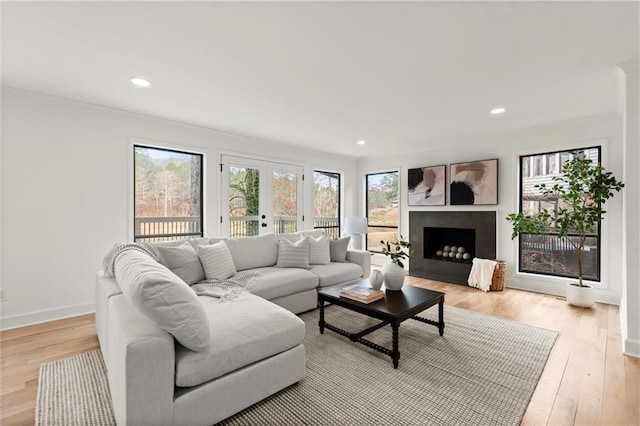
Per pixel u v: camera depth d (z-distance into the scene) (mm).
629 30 1841
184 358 1436
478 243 4586
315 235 4242
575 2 1589
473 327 2852
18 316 2828
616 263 3490
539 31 1861
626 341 2291
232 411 1564
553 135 3936
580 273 3523
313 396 1781
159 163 3830
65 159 3062
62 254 3057
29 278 2891
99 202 3266
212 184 4203
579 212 3389
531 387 1873
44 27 1823
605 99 3023
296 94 2887
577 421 1579
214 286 2619
